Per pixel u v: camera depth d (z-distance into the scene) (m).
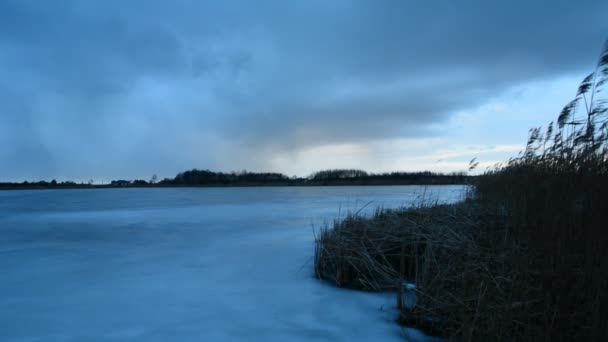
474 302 2.89
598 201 3.33
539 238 3.27
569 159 4.68
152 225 10.69
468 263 3.28
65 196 35.03
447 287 3.31
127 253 6.59
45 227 10.41
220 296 4.05
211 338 2.97
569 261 2.81
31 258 6.21
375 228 5.39
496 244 3.87
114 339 2.97
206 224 10.82
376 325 3.23
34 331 3.13
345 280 4.45
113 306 3.76
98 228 10.09
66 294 4.18
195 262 5.80
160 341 2.93
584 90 4.90
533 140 6.37
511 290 2.70
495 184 7.50
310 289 4.29
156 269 5.36
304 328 3.16
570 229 3.12
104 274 5.09
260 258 6.05
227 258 6.07
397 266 4.64
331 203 18.77
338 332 3.08
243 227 10.09
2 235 8.88
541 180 4.79
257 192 39.69
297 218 12.20
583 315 2.49
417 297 3.30
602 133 4.59
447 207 6.82
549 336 2.36
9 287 4.48
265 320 3.35
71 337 3.01
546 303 2.57
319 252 5.13
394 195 25.02
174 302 3.87
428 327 3.13
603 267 2.61
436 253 4.18
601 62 4.71
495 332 2.48
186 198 27.59
